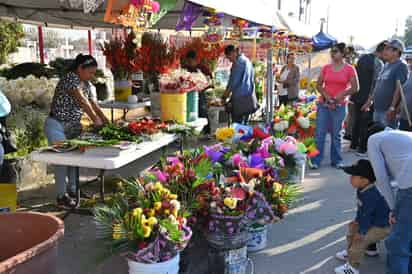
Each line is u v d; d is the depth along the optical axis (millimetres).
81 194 5012
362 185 3215
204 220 3064
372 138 2904
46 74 9133
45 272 1788
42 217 2033
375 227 3184
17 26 16578
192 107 5277
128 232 2607
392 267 2900
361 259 3418
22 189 5176
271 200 3367
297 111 6359
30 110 5844
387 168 2875
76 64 4445
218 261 3066
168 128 4531
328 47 14625
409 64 7289
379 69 7117
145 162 6773
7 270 1593
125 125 4406
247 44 12773
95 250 3607
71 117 4473
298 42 13633
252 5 5367
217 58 9117
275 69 12102
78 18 8531
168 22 8695
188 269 3201
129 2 3184
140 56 6195
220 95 9125
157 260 2631
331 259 3613
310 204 4961
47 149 3617
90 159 3412
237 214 2943
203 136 8430
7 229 2049
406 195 2746
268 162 3678
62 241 3797
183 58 7633
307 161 5727
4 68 9789
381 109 6152
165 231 2584
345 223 4402
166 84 4895
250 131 4434
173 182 3123
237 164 3627
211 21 5543
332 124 6488
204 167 3314
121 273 3281
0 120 4062
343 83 6270
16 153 5258
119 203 2930
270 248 3803
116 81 6805
